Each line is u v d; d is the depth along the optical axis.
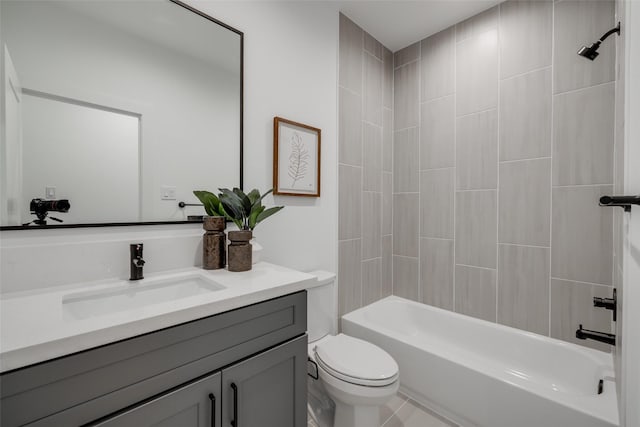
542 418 1.22
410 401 1.69
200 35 1.29
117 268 1.07
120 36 1.08
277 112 1.61
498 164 1.89
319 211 1.87
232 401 0.84
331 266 1.95
